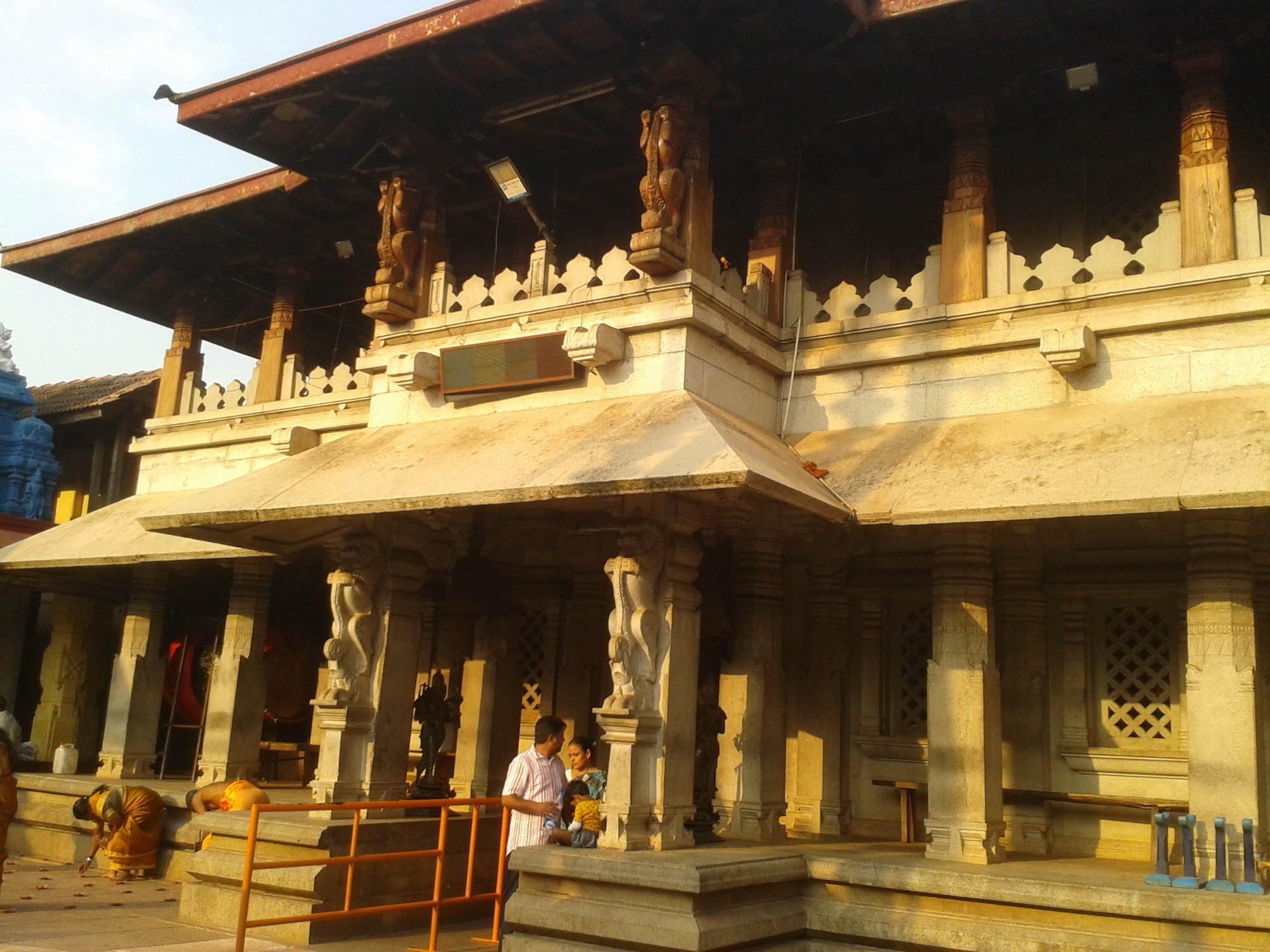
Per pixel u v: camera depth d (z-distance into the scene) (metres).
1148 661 9.70
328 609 16.52
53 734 15.59
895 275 11.52
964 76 9.62
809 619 10.84
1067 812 9.59
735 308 9.38
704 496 8.31
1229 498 6.66
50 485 18.66
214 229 13.73
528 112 10.30
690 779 8.20
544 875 7.52
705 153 9.45
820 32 9.14
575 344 8.91
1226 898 6.31
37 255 14.60
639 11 8.88
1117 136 10.46
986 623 8.25
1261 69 8.97
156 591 13.85
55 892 10.16
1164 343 8.27
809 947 7.48
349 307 15.79
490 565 10.16
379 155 11.40
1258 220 8.14
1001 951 6.86
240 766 12.57
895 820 10.29
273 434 12.41
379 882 8.76
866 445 9.06
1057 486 7.46
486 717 11.56
